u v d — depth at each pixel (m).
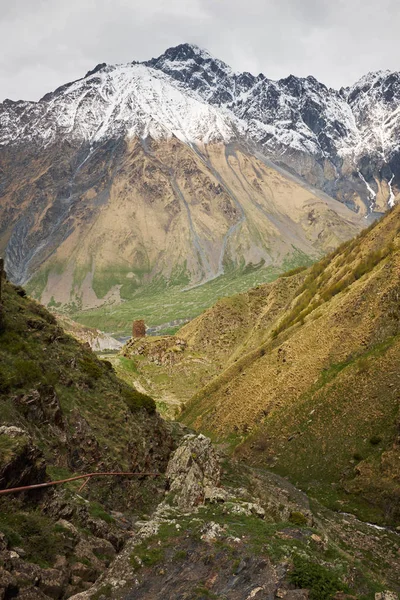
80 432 38.72
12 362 37.72
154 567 23.92
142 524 31.67
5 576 18.69
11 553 20.12
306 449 70.38
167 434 56.03
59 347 49.56
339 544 42.25
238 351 163.62
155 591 22.34
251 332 169.62
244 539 26.58
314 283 149.88
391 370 70.75
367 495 56.41
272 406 85.94
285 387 87.44
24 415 33.88
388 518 52.00
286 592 21.92
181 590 22.22
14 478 23.73
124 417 47.38
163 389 148.50
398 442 58.88
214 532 26.70
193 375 155.50
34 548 22.06
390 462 57.78
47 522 24.06
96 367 51.75
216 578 23.11
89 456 37.62
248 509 32.44
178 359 164.88
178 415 122.56
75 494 29.78
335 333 89.12
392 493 54.31
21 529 22.52
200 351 175.50
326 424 71.56
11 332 43.44
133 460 42.31
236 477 53.44
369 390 70.50
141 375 158.00
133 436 46.12
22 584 19.22
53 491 26.28
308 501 56.69
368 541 45.00
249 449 79.88
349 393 72.94
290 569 23.72
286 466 69.88
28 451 24.89
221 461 61.00
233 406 98.38
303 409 77.81
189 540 26.27
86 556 23.83
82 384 46.94
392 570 38.97
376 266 107.38
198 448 42.94
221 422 97.56
